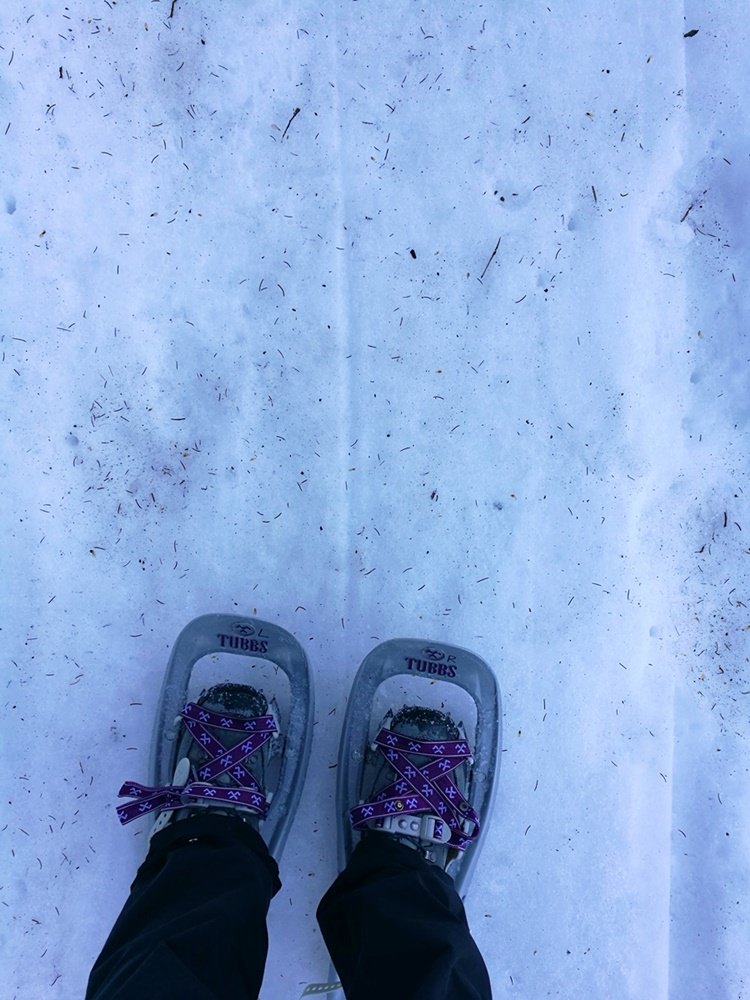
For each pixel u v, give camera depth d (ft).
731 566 3.96
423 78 3.97
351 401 3.97
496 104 3.98
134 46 3.93
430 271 3.97
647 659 3.98
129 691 3.90
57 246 3.91
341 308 3.96
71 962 3.81
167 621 3.93
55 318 3.91
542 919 3.92
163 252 3.94
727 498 3.97
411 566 3.95
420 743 3.61
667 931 3.94
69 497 3.92
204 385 3.94
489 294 3.97
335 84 3.96
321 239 3.95
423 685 3.91
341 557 3.95
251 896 2.96
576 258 3.97
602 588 3.98
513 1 3.97
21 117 3.90
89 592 3.92
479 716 3.83
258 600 3.93
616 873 3.94
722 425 3.98
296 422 3.95
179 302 3.94
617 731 3.96
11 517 3.90
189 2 3.92
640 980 3.92
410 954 2.72
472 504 3.97
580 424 3.98
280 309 3.94
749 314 3.96
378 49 3.97
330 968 3.86
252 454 3.95
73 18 3.91
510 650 3.96
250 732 3.64
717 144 3.98
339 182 3.96
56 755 3.86
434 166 3.97
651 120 3.97
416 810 3.47
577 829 3.95
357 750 3.78
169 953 2.49
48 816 3.84
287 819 3.73
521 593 3.97
